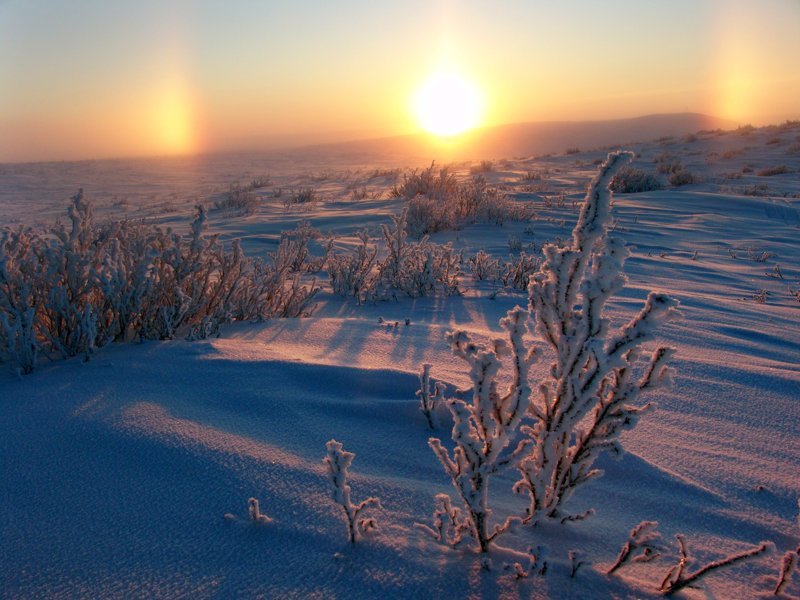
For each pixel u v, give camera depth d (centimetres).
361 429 273
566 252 164
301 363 343
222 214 1698
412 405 292
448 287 622
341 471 176
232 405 291
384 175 3394
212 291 482
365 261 679
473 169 3059
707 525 212
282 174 4872
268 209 1756
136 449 245
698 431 288
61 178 5000
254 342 409
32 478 227
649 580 175
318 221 1350
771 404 323
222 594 162
